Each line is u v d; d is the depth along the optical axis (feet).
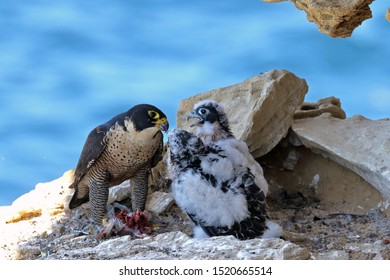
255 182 40.19
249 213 38.47
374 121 50.80
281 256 33.71
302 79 49.80
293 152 50.60
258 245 35.53
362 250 38.27
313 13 38.96
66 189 50.96
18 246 41.98
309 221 45.14
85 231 44.16
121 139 42.60
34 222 46.47
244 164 39.58
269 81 49.49
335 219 45.16
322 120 51.49
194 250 35.63
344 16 38.09
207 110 42.14
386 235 41.60
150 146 42.98
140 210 45.37
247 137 47.75
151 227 43.78
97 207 44.39
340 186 48.16
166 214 45.85
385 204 45.47
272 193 49.98
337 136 47.98
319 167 49.57
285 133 49.03
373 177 45.06
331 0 38.22
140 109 42.22
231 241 36.29
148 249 36.45
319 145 47.62
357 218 45.06
